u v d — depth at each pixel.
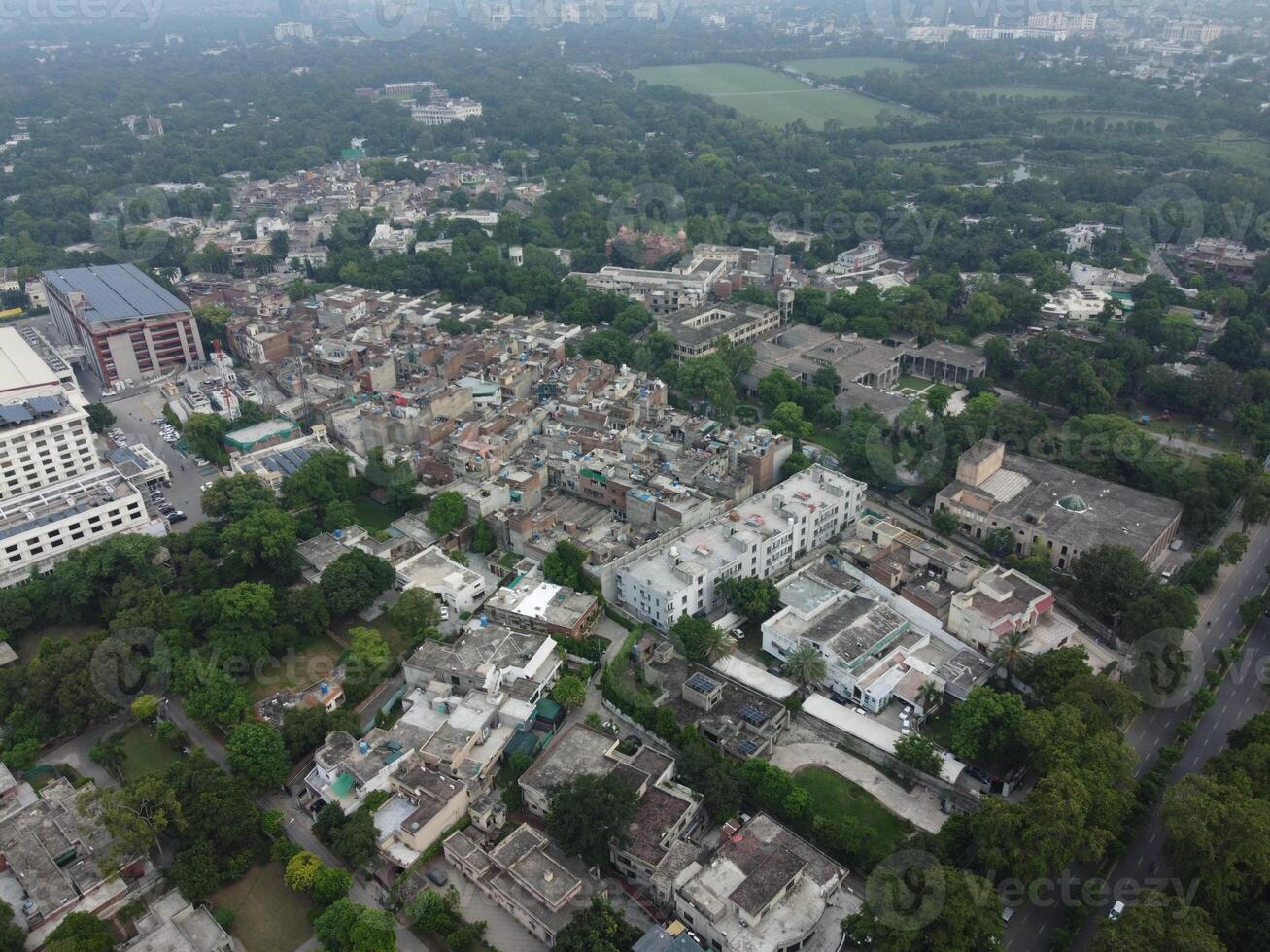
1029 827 193.12
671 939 184.12
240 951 195.62
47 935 193.38
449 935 196.50
